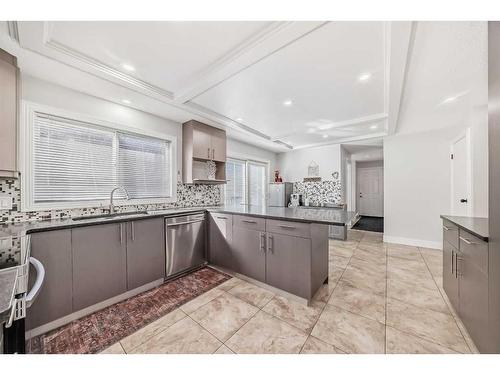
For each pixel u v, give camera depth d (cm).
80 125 228
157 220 232
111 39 151
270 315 176
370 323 164
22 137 187
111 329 159
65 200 216
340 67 187
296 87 223
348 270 271
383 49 162
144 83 215
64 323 165
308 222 188
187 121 321
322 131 386
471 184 279
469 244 144
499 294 107
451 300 182
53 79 198
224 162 365
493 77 107
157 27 140
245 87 224
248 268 238
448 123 326
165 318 173
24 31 135
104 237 190
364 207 790
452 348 137
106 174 248
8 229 150
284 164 569
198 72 196
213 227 280
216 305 192
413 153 385
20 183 186
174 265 248
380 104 267
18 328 63
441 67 178
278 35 143
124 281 203
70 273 169
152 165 296
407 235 391
